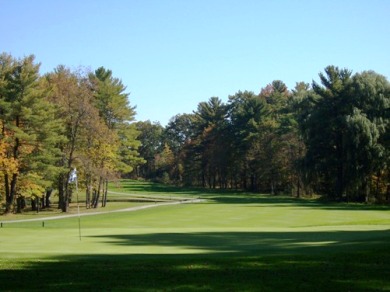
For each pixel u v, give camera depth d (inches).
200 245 874.8
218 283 439.2
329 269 500.4
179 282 446.9
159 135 7303.2
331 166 2992.1
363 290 404.5
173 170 6087.6
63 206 2496.3
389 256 581.0
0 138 2174.0
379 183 2977.4
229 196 3818.9
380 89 2955.2
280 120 4210.1
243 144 4547.2
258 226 1464.1
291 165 3710.6
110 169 2723.9
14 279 474.9
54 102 2460.6
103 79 3289.9
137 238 1017.5
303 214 1956.2
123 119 2979.8
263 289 413.4
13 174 2240.4
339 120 2947.8
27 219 1942.7
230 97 5324.8
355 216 1860.2
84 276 487.8
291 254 642.8
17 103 2181.3
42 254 719.7
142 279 465.7
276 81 5757.9
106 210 2485.2
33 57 2257.6
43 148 2290.8
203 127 5438.0
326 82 3117.6
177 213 2065.7
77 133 2519.7
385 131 2849.4
